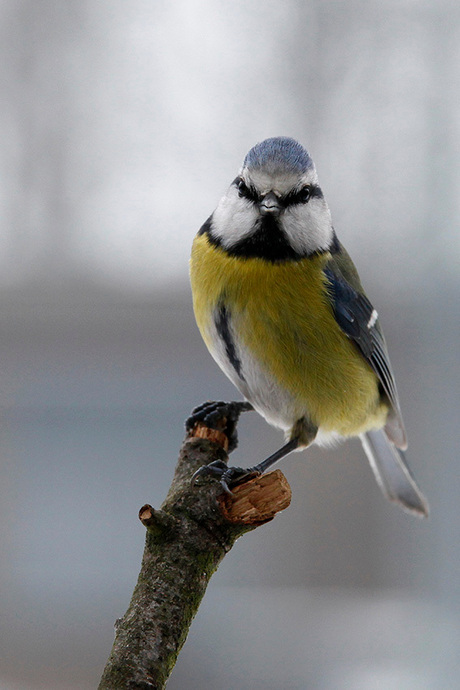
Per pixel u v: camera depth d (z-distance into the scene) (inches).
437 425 429.7
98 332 441.1
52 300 440.8
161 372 442.0
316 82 450.9
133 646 171.6
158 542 186.2
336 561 440.8
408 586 432.5
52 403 439.5
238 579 440.8
